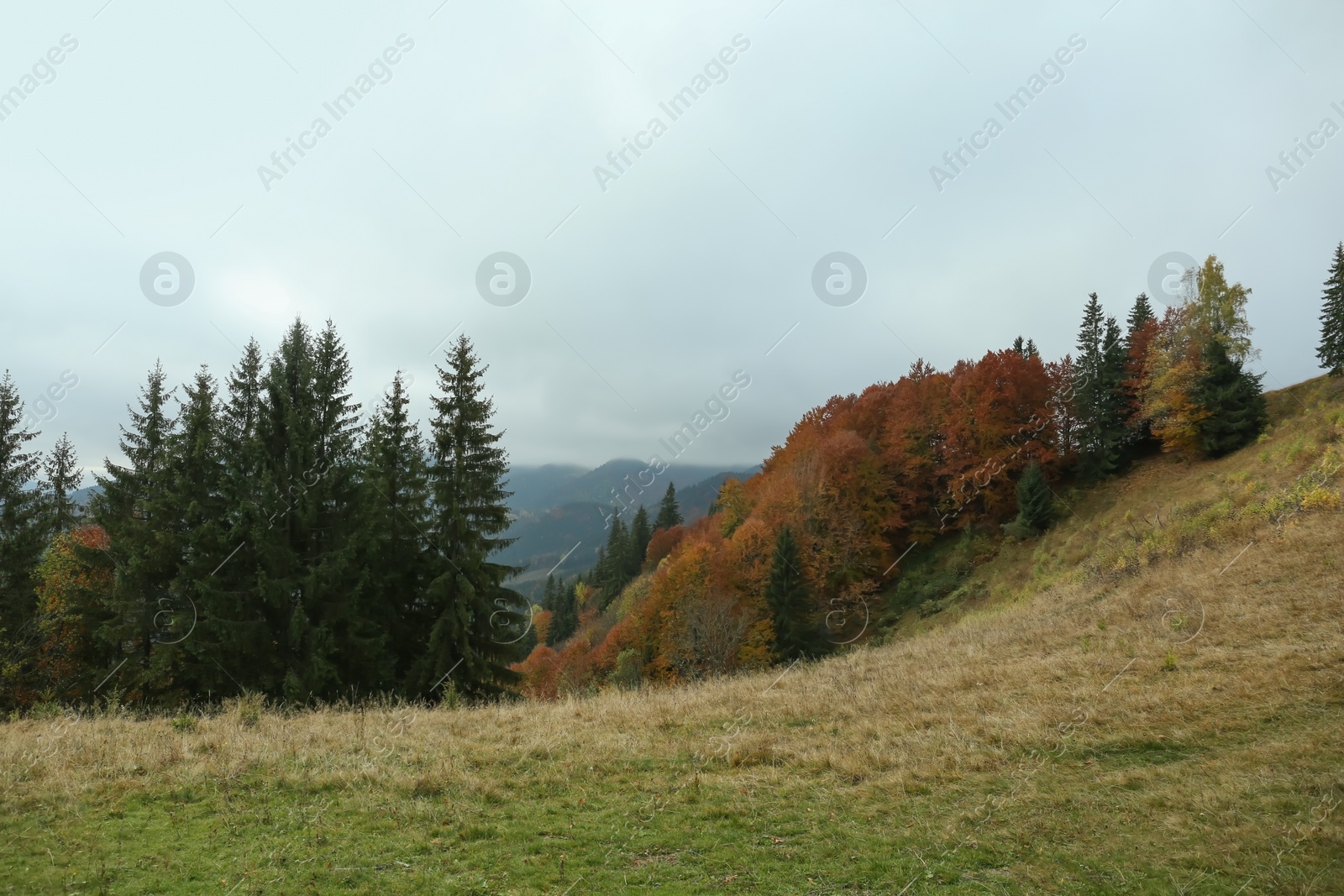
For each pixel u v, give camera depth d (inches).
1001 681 453.1
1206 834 224.4
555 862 222.4
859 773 307.6
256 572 813.9
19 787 275.4
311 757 332.8
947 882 206.8
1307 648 397.4
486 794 285.9
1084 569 1011.3
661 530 3304.6
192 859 219.1
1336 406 1269.7
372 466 940.6
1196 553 719.1
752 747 351.6
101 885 198.7
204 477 900.6
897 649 691.4
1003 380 1788.9
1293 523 673.6
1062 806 257.8
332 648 813.2
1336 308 1863.9
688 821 259.0
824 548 1600.6
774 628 1364.4
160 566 876.0
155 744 341.4
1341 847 205.5
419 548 973.2
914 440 1846.7
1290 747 283.1
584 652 1921.8
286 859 220.2
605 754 348.2
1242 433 1547.7
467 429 942.4
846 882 207.8
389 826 250.4
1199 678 387.9
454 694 579.5
